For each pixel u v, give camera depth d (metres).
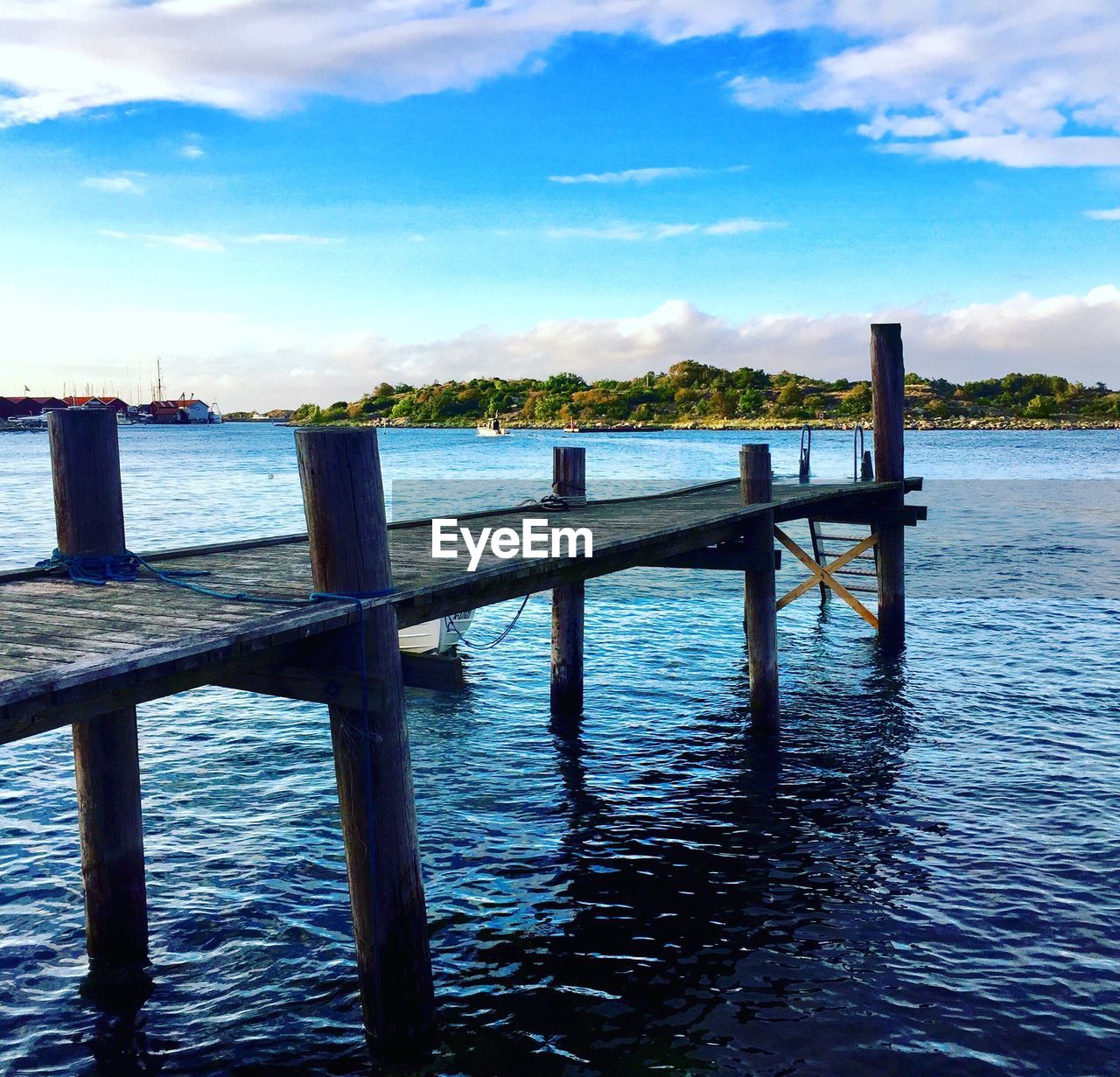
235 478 56.44
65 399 192.25
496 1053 5.96
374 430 5.90
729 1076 5.73
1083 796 9.79
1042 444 112.25
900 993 6.56
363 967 5.99
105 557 7.39
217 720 12.14
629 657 15.50
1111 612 18.72
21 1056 5.93
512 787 10.14
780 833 9.10
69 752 10.95
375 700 5.63
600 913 7.65
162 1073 5.81
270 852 8.53
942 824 9.23
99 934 6.92
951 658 15.51
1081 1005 6.40
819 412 181.00
